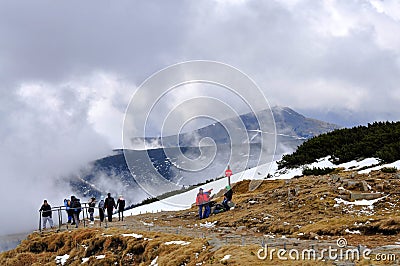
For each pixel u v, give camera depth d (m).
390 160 33.09
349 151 39.25
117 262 19.97
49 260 23.17
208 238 18.03
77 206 26.92
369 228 17.67
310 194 24.44
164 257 17.09
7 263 23.81
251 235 19.28
